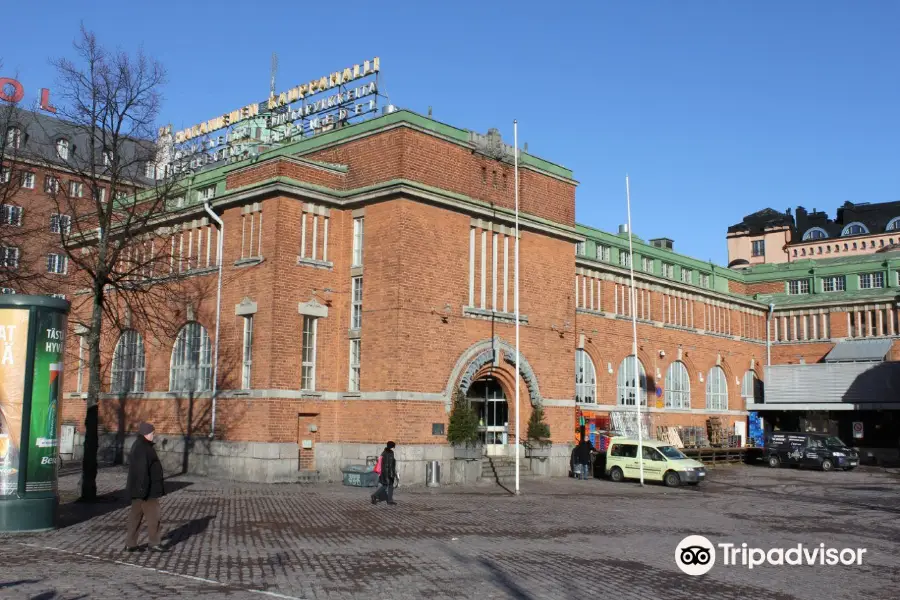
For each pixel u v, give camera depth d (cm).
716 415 5853
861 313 6272
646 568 1462
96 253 2844
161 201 3123
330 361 3262
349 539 1700
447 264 3338
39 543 1539
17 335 1667
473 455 3281
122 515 1992
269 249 3156
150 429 1509
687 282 5962
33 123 4888
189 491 2636
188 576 1259
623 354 5028
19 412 1661
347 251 3338
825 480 3978
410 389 3122
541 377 3725
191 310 3494
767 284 6938
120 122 2620
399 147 3228
